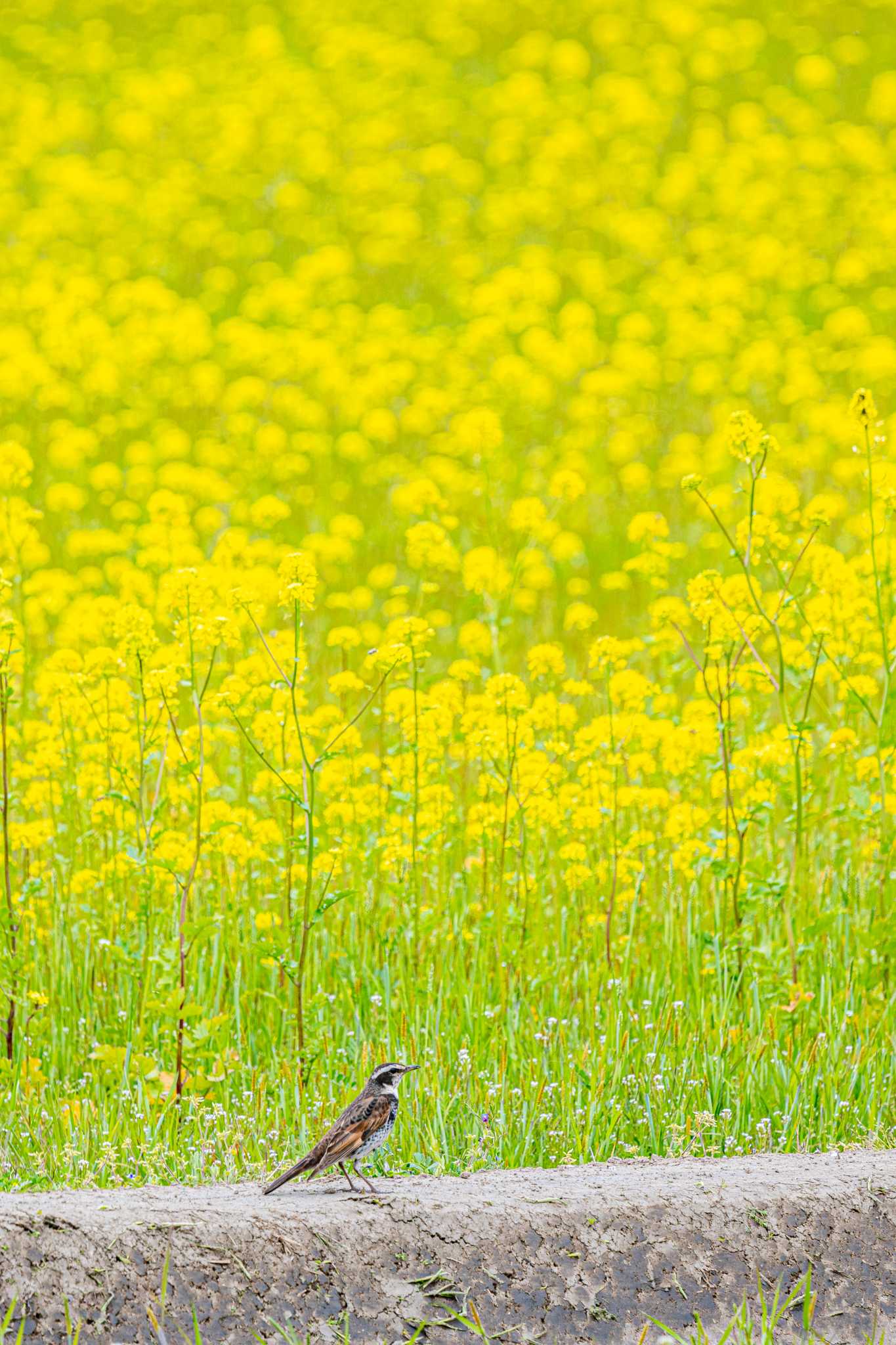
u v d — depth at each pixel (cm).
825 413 2353
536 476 2555
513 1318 796
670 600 1411
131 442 2842
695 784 1535
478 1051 1137
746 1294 825
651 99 4591
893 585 1502
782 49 4981
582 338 3044
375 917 1314
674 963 1263
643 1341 798
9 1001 1166
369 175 4106
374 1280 795
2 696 1186
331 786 1392
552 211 3969
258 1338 767
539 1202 844
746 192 3809
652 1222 841
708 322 3198
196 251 3853
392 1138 1005
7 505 1593
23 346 2767
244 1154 990
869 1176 898
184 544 1653
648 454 2781
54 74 4866
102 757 1342
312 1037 1182
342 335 3092
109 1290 765
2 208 3775
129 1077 1110
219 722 1463
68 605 1905
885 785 1328
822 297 3372
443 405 2638
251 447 2734
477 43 5156
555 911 1352
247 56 4934
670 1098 1073
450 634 2064
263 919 1204
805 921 1276
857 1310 828
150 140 4434
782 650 1427
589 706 1845
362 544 2380
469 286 3556
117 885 1311
